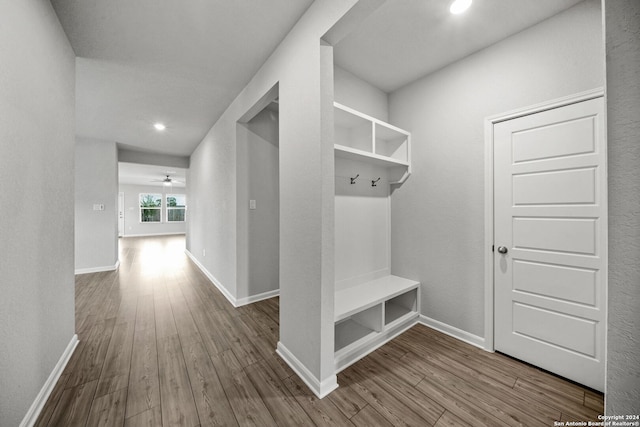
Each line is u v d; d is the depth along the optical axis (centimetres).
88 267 462
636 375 61
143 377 175
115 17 175
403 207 280
